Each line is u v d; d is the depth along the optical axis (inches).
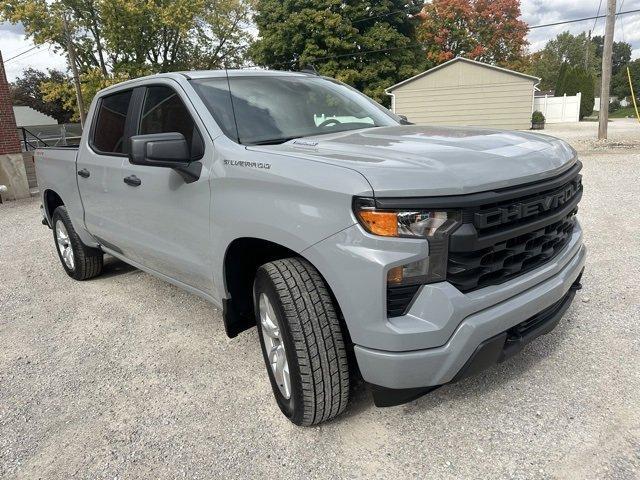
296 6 1181.1
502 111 1026.1
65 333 160.9
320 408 96.2
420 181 81.8
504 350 93.9
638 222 239.1
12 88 2005.4
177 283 143.0
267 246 111.2
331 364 93.7
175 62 1439.5
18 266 246.4
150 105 141.7
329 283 88.4
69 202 189.5
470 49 1809.8
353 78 1181.7
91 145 171.5
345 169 87.0
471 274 86.4
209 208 113.2
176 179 123.6
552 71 3078.2
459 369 87.4
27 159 647.8
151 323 163.2
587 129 951.0
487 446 95.4
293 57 1241.4
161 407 116.3
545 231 99.0
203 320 162.7
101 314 173.8
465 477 88.4
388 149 97.7
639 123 1166.3
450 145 99.3
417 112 1086.4
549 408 104.5
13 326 170.4
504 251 90.4
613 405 103.9
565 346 127.6
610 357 121.4
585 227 235.5
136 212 143.6
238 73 140.8
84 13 1279.5
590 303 151.4
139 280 206.5
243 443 101.8
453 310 83.6
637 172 379.9
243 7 1392.7
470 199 82.3
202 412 113.1
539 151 101.3
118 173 149.6
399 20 1233.4
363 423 104.6
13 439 108.7
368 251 82.2
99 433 108.5
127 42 1285.7
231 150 110.3
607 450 91.8
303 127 128.3
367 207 82.0
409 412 107.0
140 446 103.4
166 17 1220.5
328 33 1156.5
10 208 472.1
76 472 97.3
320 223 87.5
